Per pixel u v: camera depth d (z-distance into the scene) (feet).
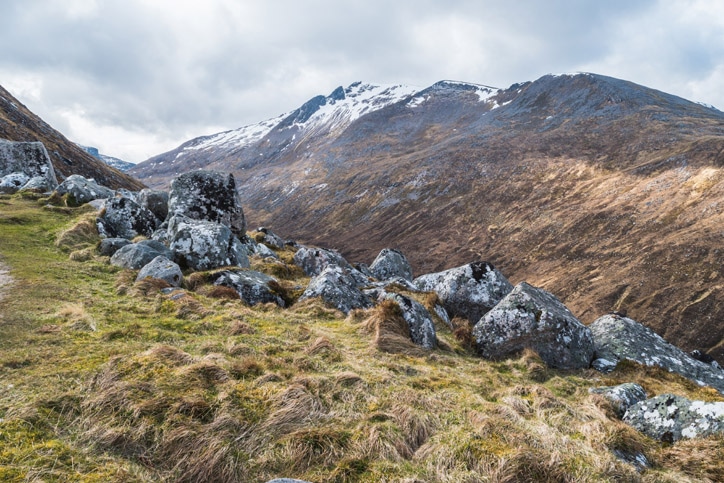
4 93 343.05
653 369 45.29
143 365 24.97
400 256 96.43
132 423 19.88
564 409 29.30
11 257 50.90
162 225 83.10
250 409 22.47
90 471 16.65
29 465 16.05
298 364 29.60
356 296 52.08
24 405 19.61
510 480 19.36
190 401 21.54
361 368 30.66
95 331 31.19
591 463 21.56
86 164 314.35
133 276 49.96
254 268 68.90
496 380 35.14
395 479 18.65
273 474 18.62
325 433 21.11
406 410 24.12
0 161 113.70
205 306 41.65
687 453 24.52
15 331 29.30
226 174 87.40
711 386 45.68
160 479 17.40
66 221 77.10
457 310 61.21
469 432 22.81
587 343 46.34
